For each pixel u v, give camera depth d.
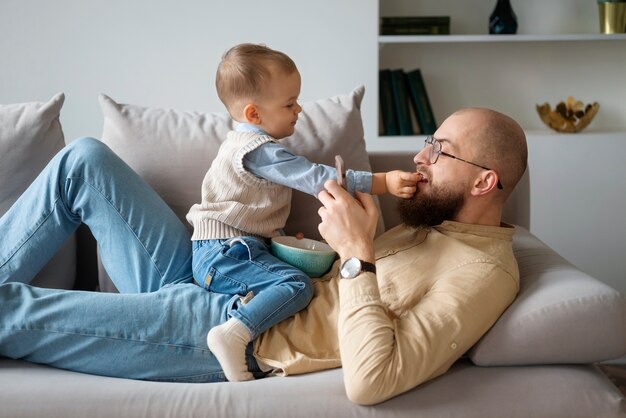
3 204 2.16
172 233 2.00
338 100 2.31
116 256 1.98
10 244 1.96
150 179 2.18
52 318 1.74
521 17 3.63
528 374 1.62
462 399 1.57
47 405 1.56
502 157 1.83
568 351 1.62
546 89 3.68
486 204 1.86
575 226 3.43
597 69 3.66
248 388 1.60
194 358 1.74
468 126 1.84
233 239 1.88
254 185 1.93
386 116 3.50
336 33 3.33
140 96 3.38
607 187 3.40
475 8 3.60
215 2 3.31
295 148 2.19
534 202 3.42
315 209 2.16
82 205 1.97
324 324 1.79
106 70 3.35
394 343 1.57
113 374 1.74
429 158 1.87
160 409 1.56
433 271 1.75
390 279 1.80
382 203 2.42
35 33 3.31
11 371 1.70
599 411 1.55
